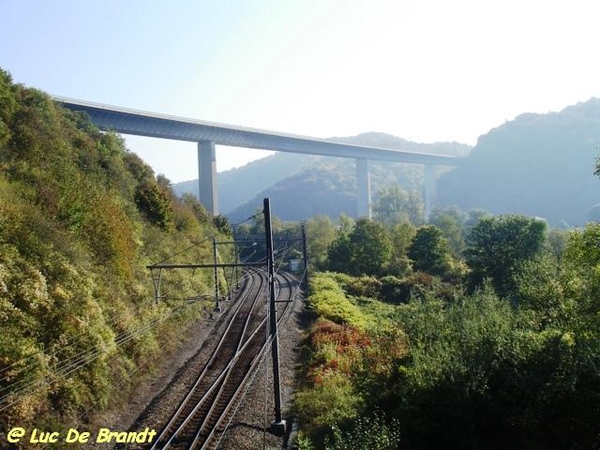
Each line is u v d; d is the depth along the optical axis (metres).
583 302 22.28
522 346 19.47
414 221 127.56
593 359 17.97
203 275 42.28
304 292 49.75
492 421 18.58
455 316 25.28
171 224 44.44
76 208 26.70
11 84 34.38
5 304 17.55
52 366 17.73
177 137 75.88
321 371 24.58
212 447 17.28
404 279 58.41
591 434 17.42
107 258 27.42
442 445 18.47
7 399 15.27
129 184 44.56
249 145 93.19
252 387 23.23
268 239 20.25
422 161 156.88
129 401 21.06
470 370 18.78
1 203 21.00
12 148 28.34
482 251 52.34
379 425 17.22
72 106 57.81
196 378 24.06
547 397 17.56
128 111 65.50
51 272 20.89
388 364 23.03
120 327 23.73
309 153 112.62
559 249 52.41
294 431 19.16
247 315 37.22
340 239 71.69
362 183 129.50
